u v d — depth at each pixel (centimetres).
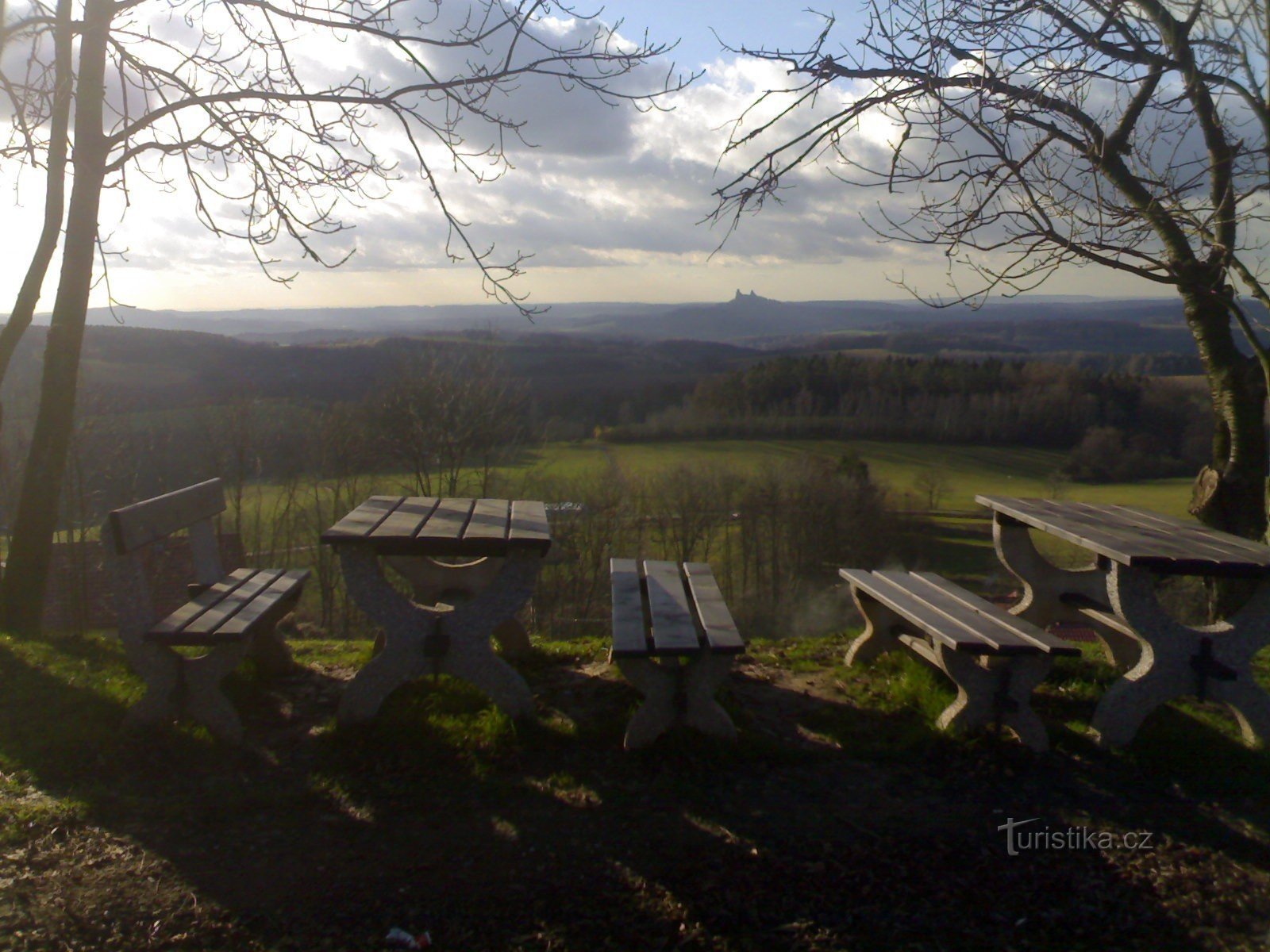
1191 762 380
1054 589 523
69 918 272
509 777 365
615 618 412
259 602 436
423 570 553
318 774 365
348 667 510
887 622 507
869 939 268
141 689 452
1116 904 288
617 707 436
